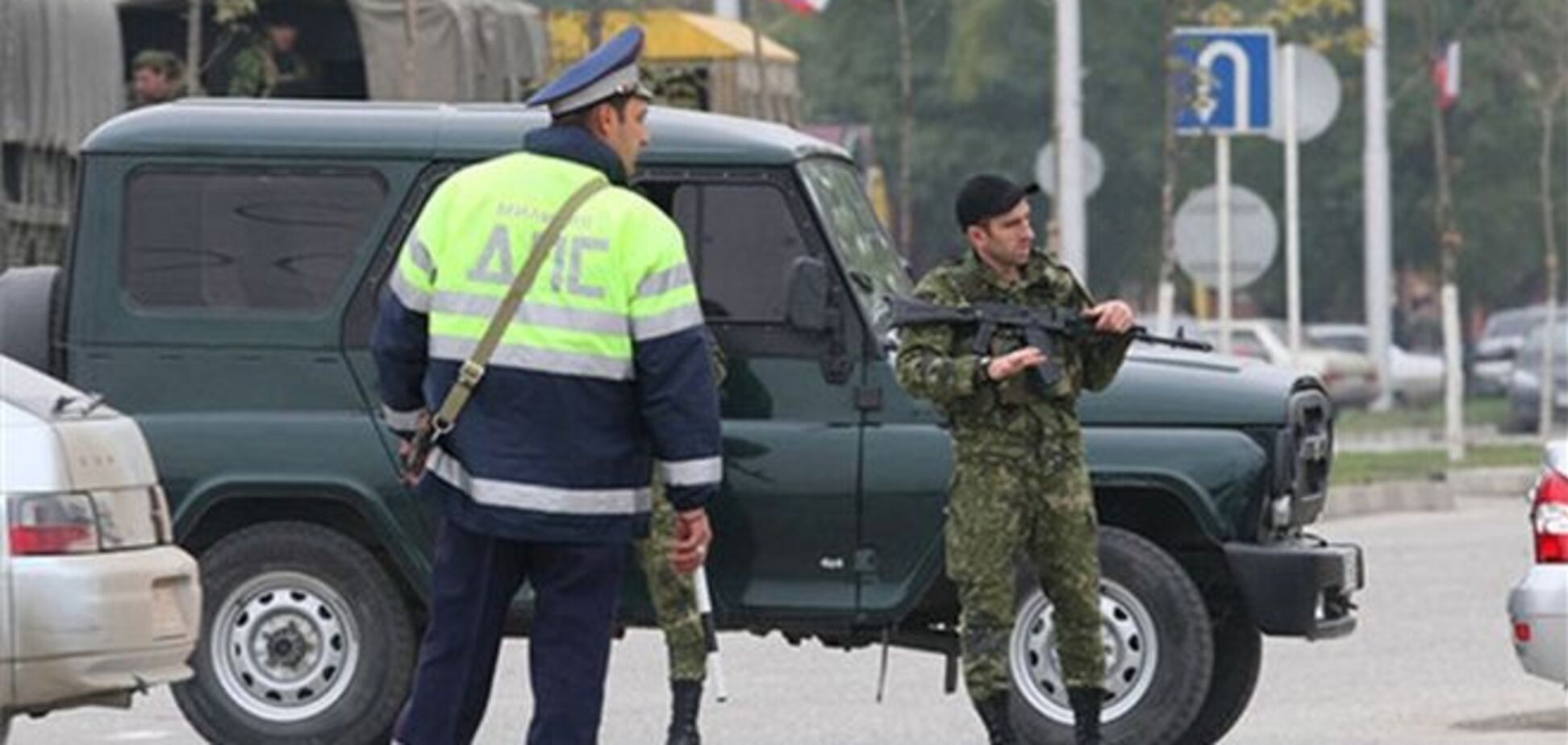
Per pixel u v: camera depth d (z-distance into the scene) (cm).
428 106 2794
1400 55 12794
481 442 1980
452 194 2002
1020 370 2472
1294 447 2731
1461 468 6894
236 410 2752
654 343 1975
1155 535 2752
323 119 2772
